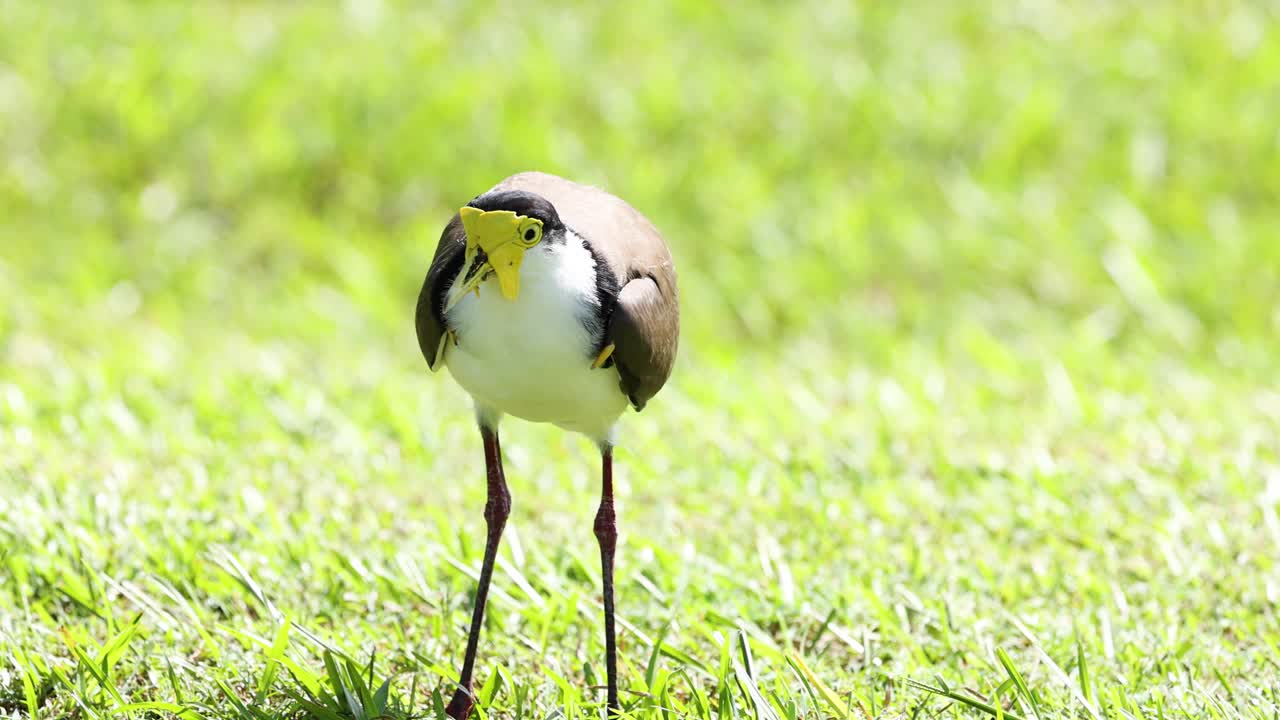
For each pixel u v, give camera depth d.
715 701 7.62
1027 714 7.35
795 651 8.23
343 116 17.58
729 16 20.19
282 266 15.88
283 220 16.42
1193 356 14.46
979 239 16.22
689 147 17.45
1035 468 10.93
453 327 6.88
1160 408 12.55
